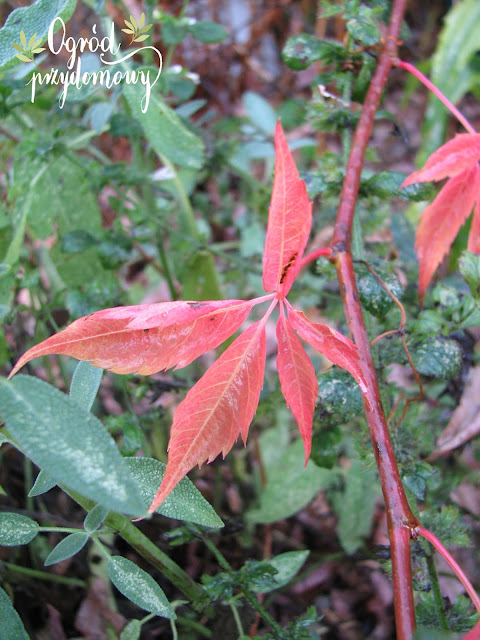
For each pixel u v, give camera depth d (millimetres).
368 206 354
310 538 481
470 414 350
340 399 279
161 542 399
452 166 271
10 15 255
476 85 561
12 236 423
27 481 400
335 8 330
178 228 576
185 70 443
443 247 298
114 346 195
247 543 433
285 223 194
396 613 194
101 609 382
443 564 424
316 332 202
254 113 572
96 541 234
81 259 453
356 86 352
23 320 452
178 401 448
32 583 370
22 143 382
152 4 380
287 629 274
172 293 469
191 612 339
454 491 430
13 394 171
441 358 300
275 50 868
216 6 818
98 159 502
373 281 300
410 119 856
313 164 626
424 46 841
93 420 171
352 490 442
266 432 507
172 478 198
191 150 359
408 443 303
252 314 570
